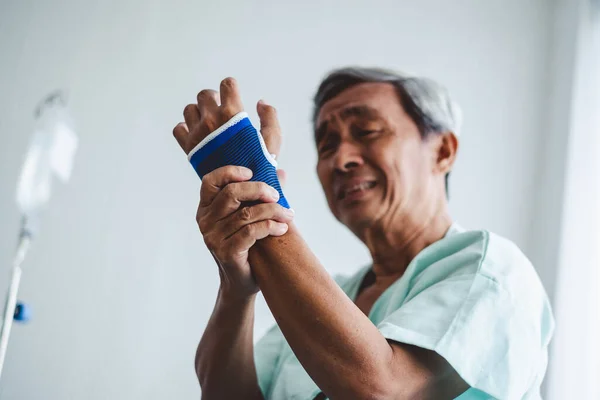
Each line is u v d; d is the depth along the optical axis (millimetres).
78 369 2104
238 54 2436
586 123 2348
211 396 1113
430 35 2541
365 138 1193
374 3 2543
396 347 807
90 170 2264
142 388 2119
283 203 832
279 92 2422
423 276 1012
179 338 2172
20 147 2287
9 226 2205
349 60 2486
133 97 2365
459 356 819
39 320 2119
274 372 1208
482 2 2592
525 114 2506
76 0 2418
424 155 1214
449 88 2502
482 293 893
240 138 832
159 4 2443
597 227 2205
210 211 805
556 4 2590
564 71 2482
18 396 2055
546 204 2410
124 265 2205
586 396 2066
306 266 776
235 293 951
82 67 2369
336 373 753
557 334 2168
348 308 762
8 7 2385
